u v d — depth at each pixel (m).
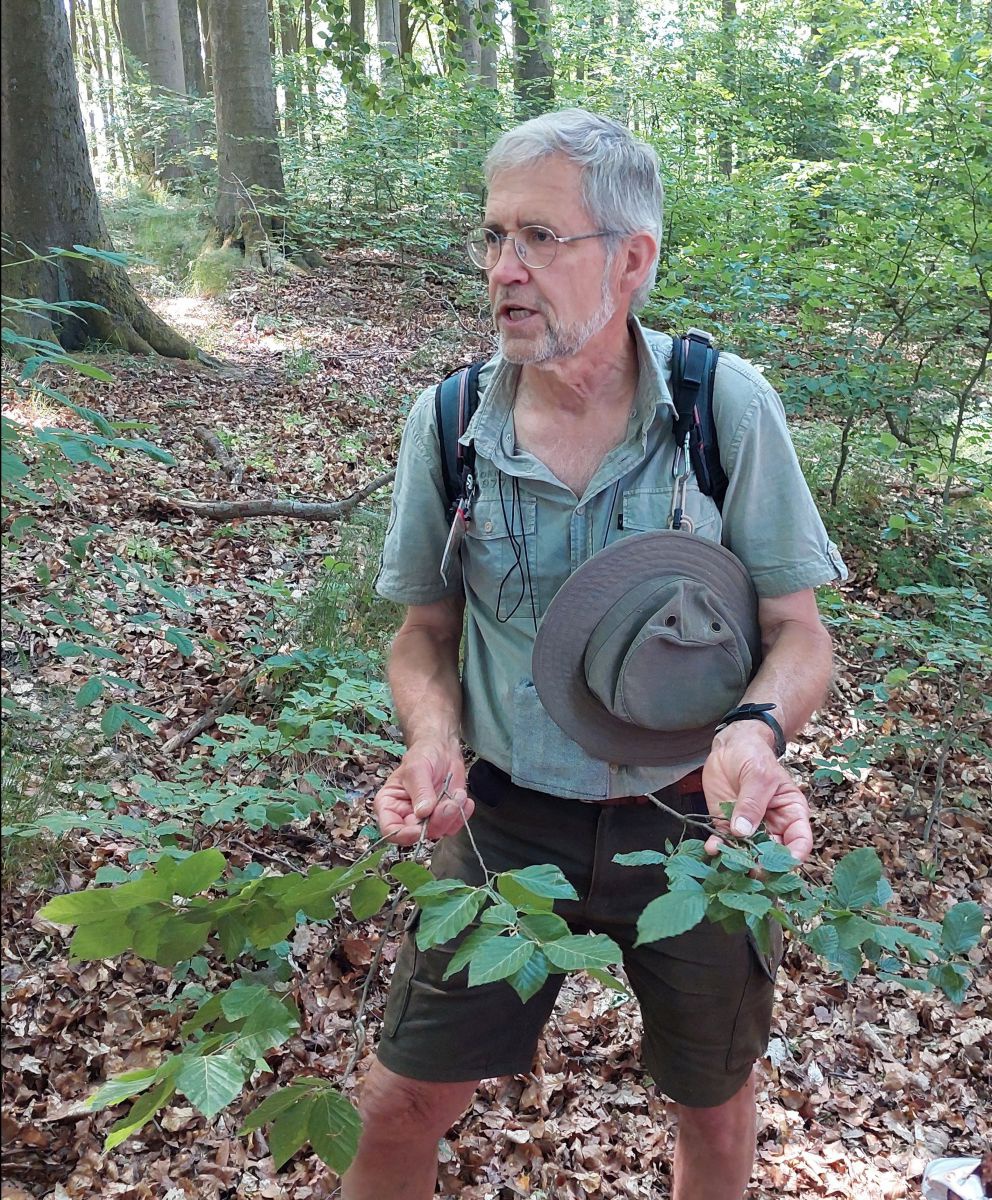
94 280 8.13
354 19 18.08
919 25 6.46
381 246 12.77
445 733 1.78
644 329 1.72
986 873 4.02
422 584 1.90
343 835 3.49
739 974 1.78
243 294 11.33
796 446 6.62
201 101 16.98
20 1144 2.40
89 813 2.97
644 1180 2.65
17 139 7.70
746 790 1.43
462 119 13.80
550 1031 3.02
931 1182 2.57
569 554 1.72
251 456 6.66
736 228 8.41
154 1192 2.38
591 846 1.81
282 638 4.31
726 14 17.73
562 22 19.62
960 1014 3.32
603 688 1.66
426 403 1.80
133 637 4.28
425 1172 1.90
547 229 1.55
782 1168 2.72
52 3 7.58
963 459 6.41
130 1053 2.66
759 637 1.78
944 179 6.16
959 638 4.34
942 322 6.32
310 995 2.91
